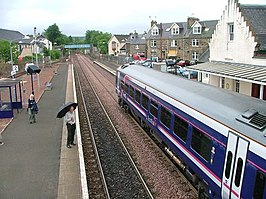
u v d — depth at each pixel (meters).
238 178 7.69
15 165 12.38
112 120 20.67
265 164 6.81
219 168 8.62
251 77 17.47
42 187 10.51
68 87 35.88
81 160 12.24
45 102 25.95
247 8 23.38
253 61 20.92
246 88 21.72
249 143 7.38
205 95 11.18
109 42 110.44
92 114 22.62
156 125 14.60
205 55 31.25
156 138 15.36
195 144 10.29
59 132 16.80
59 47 141.88
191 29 62.91
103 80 43.44
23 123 18.73
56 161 12.75
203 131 9.66
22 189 10.40
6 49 55.28
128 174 12.30
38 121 19.17
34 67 23.73
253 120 7.90
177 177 11.87
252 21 22.41
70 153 13.66
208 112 9.68
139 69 21.30
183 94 12.20
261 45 20.80
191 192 10.75
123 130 18.25
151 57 68.06
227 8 23.52
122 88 23.16
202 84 13.29
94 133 17.86
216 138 8.87
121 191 10.98
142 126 18.09
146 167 12.88
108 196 10.40
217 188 8.77
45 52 88.44
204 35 59.50
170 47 66.44
